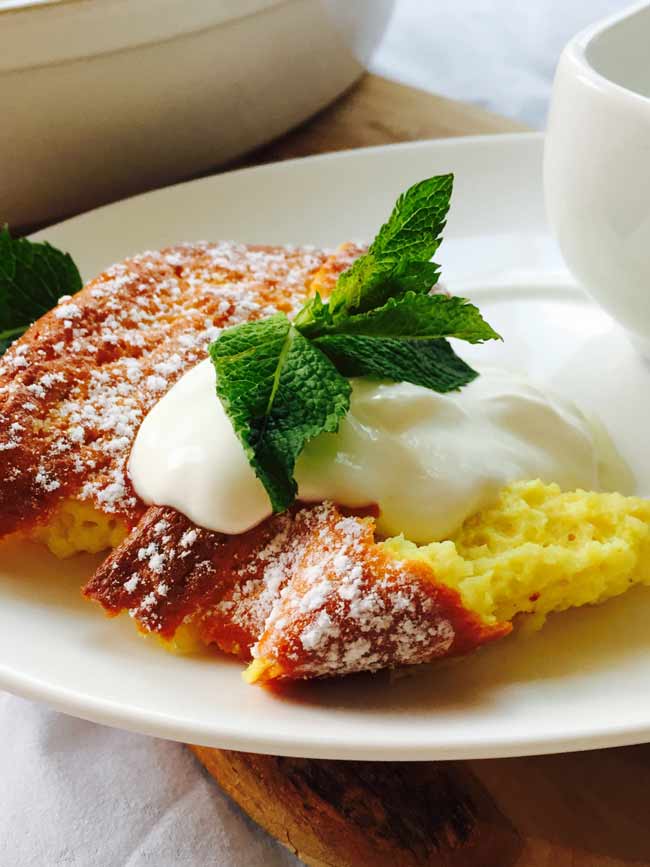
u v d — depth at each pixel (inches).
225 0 13.1
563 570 8.1
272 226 13.3
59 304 10.1
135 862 8.4
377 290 9.1
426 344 9.5
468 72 19.0
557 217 10.2
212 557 8.3
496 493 8.7
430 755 7.1
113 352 9.6
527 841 7.9
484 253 12.7
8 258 10.9
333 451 8.4
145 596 8.2
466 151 13.8
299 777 8.3
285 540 8.4
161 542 8.3
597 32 10.4
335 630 7.6
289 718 7.5
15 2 12.1
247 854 8.5
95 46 12.6
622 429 10.3
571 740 7.1
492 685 7.9
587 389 10.7
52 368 9.3
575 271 10.4
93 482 8.8
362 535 8.0
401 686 7.9
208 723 7.3
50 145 13.4
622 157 9.2
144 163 14.4
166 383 9.3
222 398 8.3
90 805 8.7
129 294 10.1
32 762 8.9
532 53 19.3
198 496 8.3
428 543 8.4
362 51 16.2
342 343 9.0
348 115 16.3
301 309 9.5
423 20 20.5
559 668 8.0
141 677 8.0
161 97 13.6
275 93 14.9
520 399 9.3
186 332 9.7
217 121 14.5
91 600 8.6
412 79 19.0
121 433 9.0
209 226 13.3
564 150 9.9
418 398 8.8
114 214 13.2
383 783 8.2
